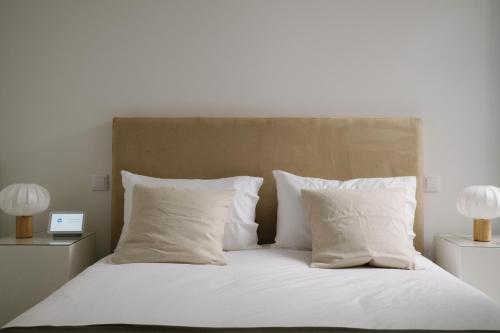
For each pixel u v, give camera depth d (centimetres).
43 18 297
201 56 299
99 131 299
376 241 225
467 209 264
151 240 229
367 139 288
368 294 173
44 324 141
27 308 246
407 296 170
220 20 299
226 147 290
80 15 298
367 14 298
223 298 166
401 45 298
